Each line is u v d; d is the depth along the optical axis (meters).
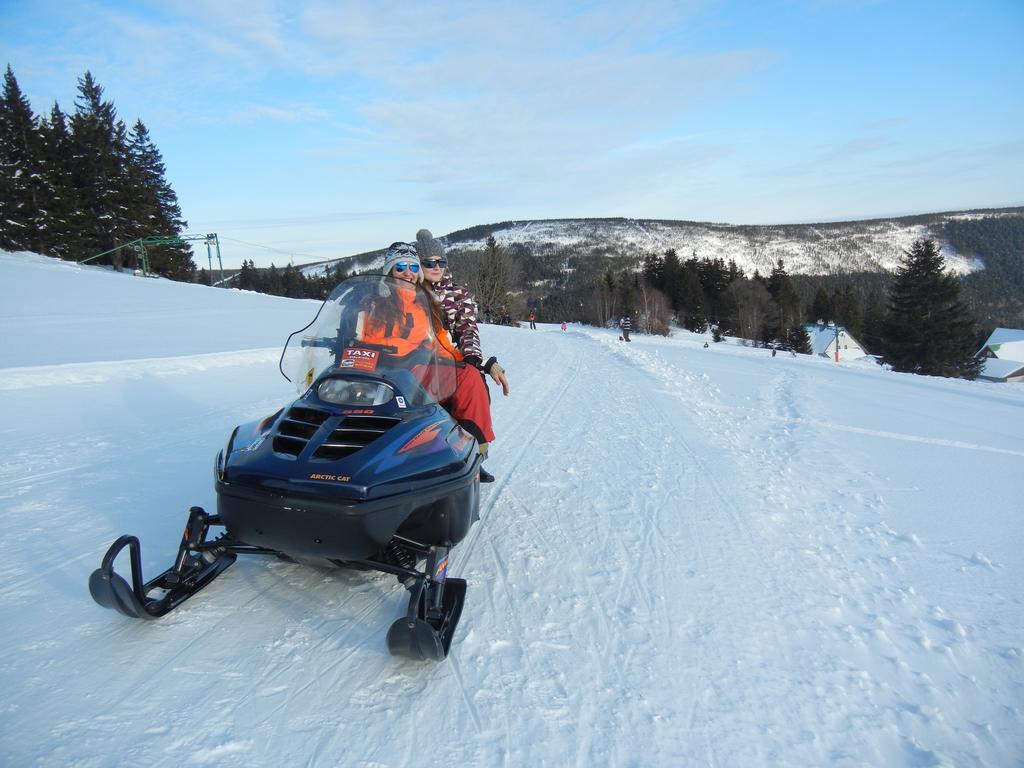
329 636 2.59
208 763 1.85
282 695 2.20
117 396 7.13
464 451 2.94
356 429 2.60
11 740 1.88
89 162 48.41
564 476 5.14
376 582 3.06
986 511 4.83
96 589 2.34
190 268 60.31
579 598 3.08
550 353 16.28
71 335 12.31
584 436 6.64
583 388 10.23
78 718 2.01
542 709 2.23
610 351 18.53
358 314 3.14
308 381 3.20
